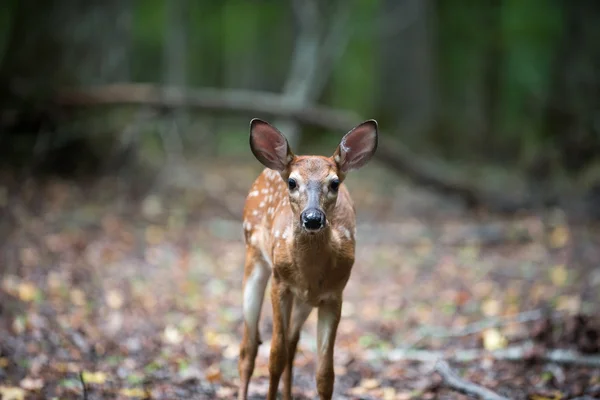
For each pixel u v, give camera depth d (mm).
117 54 17812
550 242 13750
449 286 11430
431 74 26984
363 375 7770
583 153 18469
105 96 15906
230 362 8078
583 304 9719
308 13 21328
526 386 7152
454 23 29516
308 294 5926
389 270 12305
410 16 25562
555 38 27234
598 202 16078
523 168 20516
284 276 5988
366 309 10406
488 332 8648
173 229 13938
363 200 17781
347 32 25547
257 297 6648
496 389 7137
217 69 38031
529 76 28156
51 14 16734
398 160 16281
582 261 12266
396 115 25672
